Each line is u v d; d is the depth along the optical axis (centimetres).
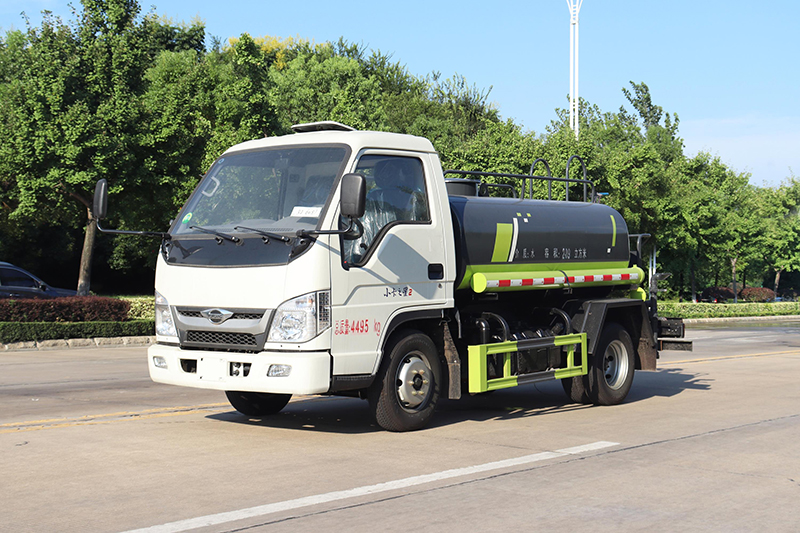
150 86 2931
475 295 916
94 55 2598
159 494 571
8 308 2008
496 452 724
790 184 6938
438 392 841
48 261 4319
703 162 4219
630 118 7050
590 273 1038
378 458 695
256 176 800
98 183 780
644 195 3794
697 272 5409
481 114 6209
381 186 792
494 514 527
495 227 917
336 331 735
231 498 562
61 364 1588
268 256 739
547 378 939
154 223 2980
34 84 2523
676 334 1132
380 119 4778
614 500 566
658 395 1152
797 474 652
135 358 1725
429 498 565
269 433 814
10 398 1081
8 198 3173
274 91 2784
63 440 770
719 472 657
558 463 682
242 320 744
